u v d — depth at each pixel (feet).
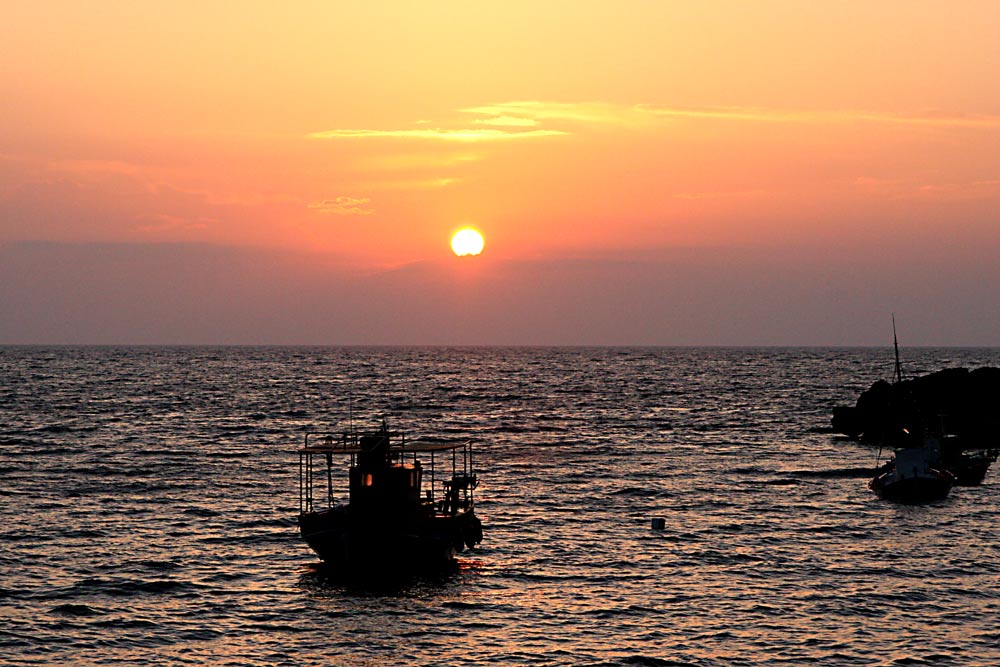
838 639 242.99
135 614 259.39
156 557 320.50
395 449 302.45
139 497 440.86
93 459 574.56
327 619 255.91
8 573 297.53
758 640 242.37
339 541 289.74
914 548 342.23
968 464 504.84
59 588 282.15
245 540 347.56
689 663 226.79
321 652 232.73
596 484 490.08
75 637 241.14
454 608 266.16
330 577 295.89
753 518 399.85
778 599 277.23
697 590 286.46
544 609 266.36
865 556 329.72
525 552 331.77
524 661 228.02
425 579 293.84
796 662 227.81
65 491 456.45
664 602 273.95
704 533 367.86
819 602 274.36
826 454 627.46
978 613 264.11
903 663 226.99
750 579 299.17
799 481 506.48
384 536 288.71
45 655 229.25
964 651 234.99
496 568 308.81
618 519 395.75
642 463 575.79
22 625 249.34
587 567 312.09
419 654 232.12
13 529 363.76
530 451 636.07
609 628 250.98
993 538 359.87
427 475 515.50
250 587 285.23
